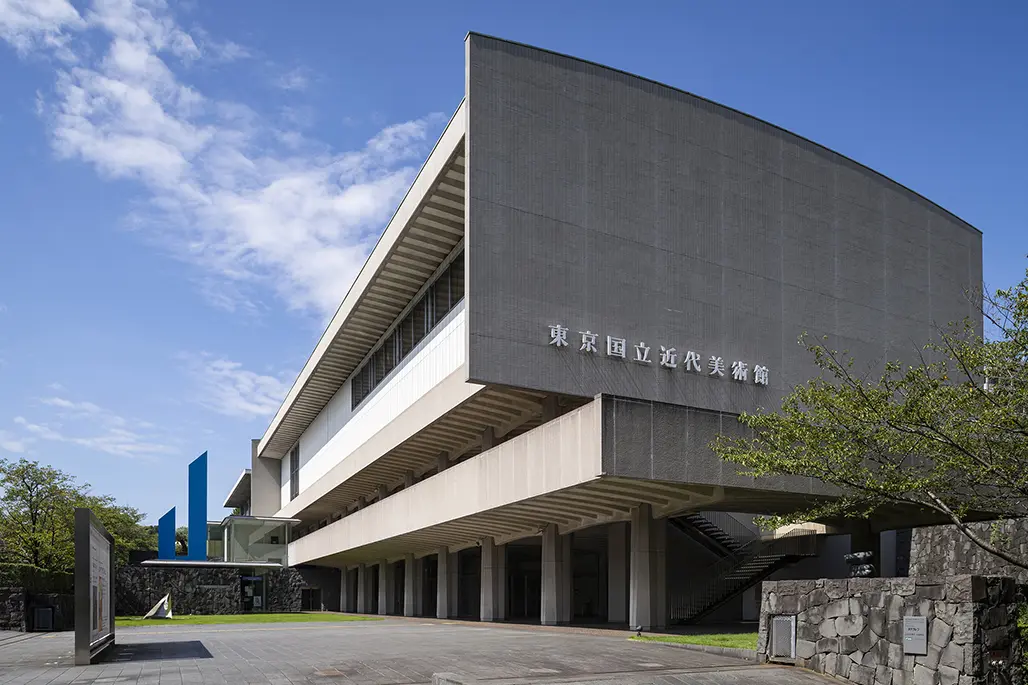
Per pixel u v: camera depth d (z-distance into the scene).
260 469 77.56
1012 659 11.91
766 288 31.95
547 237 27.34
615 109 29.39
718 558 35.41
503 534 34.88
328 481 54.19
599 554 42.66
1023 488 13.73
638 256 29.05
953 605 11.93
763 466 16.27
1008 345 13.32
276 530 64.94
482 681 12.62
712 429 23.34
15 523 44.19
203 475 63.78
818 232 33.91
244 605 59.25
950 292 38.44
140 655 19.06
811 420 16.12
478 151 26.53
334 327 43.62
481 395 29.14
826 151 34.75
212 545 70.31
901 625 12.66
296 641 22.56
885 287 35.81
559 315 27.22
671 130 30.53
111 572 21.50
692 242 30.36
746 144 32.38
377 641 21.70
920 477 15.14
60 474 45.66
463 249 31.86
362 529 42.91
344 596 61.31
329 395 55.47
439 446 39.09
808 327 32.88
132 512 58.94
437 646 19.50
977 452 13.87
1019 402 13.11
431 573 54.22
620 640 20.72
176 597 52.66
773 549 32.88
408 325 38.44
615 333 28.16
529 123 27.58
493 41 27.33
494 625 30.78
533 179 27.39
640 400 22.25
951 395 14.18
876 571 30.39
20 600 33.47
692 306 29.95
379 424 42.25
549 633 24.34
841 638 13.75
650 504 26.28
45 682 14.48
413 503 35.12
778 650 14.96
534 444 25.02
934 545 19.23
